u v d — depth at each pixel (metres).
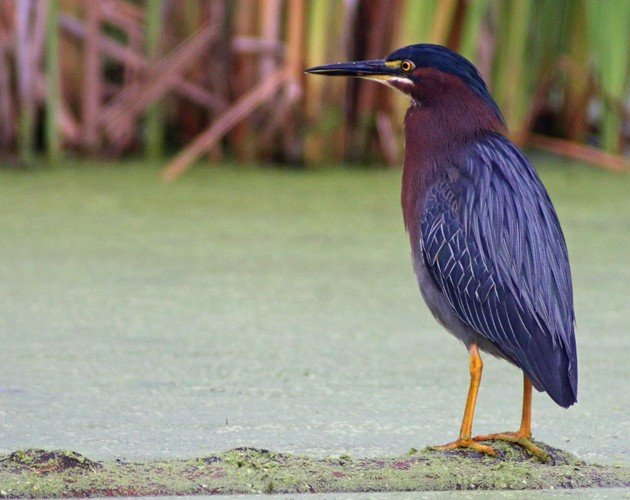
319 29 16.00
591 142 19.16
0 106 16.48
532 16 17.02
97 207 14.45
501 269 7.21
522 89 17.03
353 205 14.95
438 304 7.56
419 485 6.59
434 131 7.71
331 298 11.09
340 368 9.02
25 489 6.37
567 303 7.21
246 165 17.09
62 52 16.97
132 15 17.02
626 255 12.91
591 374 8.94
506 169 7.43
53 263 12.05
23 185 15.52
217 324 10.14
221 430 7.57
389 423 7.79
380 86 16.81
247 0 16.14
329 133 16.78
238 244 12.99
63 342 9.53
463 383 8.74
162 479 6.55
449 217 7.42
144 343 9.55
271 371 8.91
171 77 16.55
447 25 16.05
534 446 7.03
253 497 6.39
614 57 17.03
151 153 17.19
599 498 6.43
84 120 16.84
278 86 16.55
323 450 7.22
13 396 8.20
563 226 14.13
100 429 7.55
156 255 12.46
